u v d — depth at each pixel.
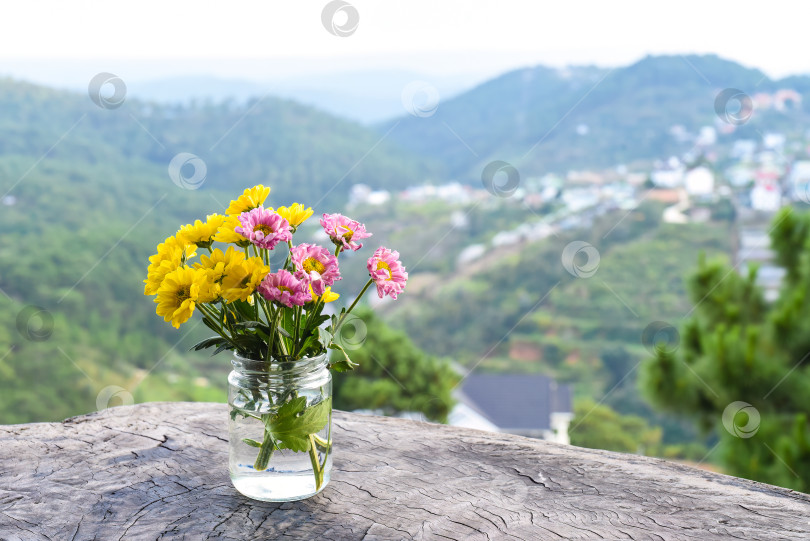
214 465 0.99
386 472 0.97
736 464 2.21
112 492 0.90
